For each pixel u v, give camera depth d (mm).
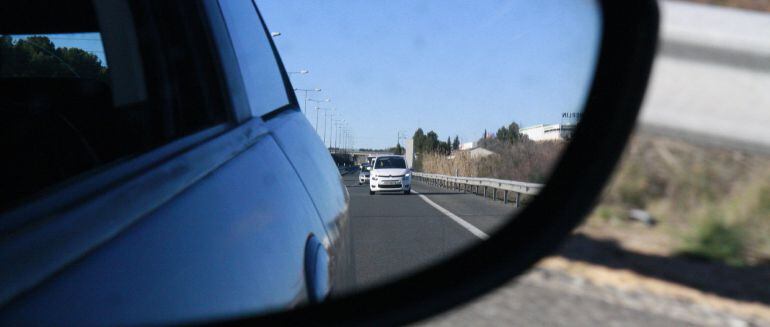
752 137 10430
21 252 1224
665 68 11656
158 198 1728
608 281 4867
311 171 3170
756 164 8383
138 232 1534
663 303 4430
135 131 2170
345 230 3322
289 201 2451
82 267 1305
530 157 5383
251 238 1929
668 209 6875
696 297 4582
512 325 3996
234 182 2154
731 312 4297
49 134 2014
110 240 1437
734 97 11109
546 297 4527
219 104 2666
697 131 10594
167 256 1543
